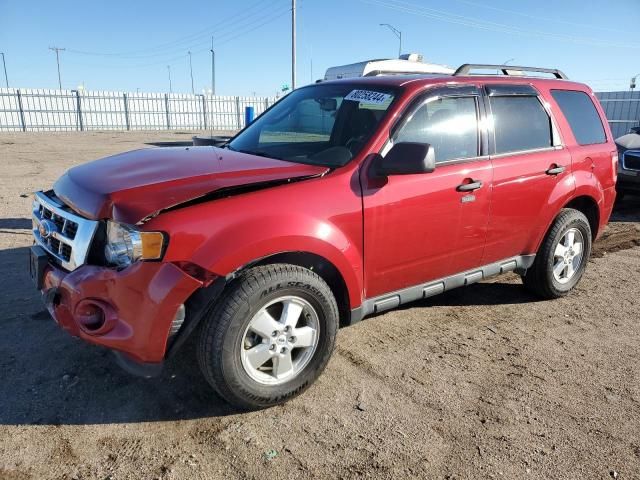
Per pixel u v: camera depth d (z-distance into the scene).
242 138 4.40
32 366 3.47
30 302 4.44
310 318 3.19
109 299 2.73
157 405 3.12
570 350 4.03
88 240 2.80
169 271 2.69
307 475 2.59
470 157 3.95
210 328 2.83
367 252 3.41
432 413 3.14
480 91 4.13
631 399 3.38
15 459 2.62
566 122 4.77
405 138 3.61
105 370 3.46
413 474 2.63
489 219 4.07
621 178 9.10
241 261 2.81
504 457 2.78
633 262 6.37
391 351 3.89
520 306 4.86
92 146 21.72
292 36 30.08
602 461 2.78
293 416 3.06
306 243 3.04
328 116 3.96
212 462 2.66
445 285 3.99
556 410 3.22
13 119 33.25
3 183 10.95
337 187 3.24
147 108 37.97
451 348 3.98
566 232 4.80
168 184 2.91
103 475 2.54
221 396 2.99
